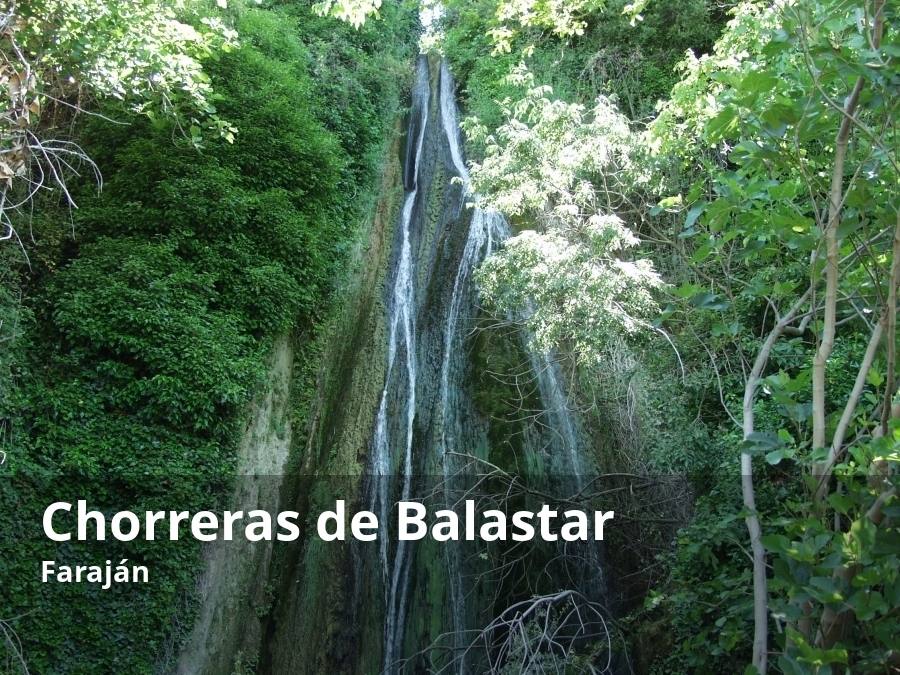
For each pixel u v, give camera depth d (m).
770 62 6.21
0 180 7.69
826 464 4.33
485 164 11.28
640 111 16.23
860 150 5.23
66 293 10.55
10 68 7.70
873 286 5.03
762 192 5.57
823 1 4.62
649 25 16.86
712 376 11.15
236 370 11.18
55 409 9.79
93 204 11.88
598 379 12.45
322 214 14.53
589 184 11.18
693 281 11.86
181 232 11.92
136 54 8.84
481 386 13.54
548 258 10.38
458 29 20.06
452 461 13.08
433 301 15.31
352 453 13.22
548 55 17.41
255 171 13.62
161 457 10.20
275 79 14.69
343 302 14.73
